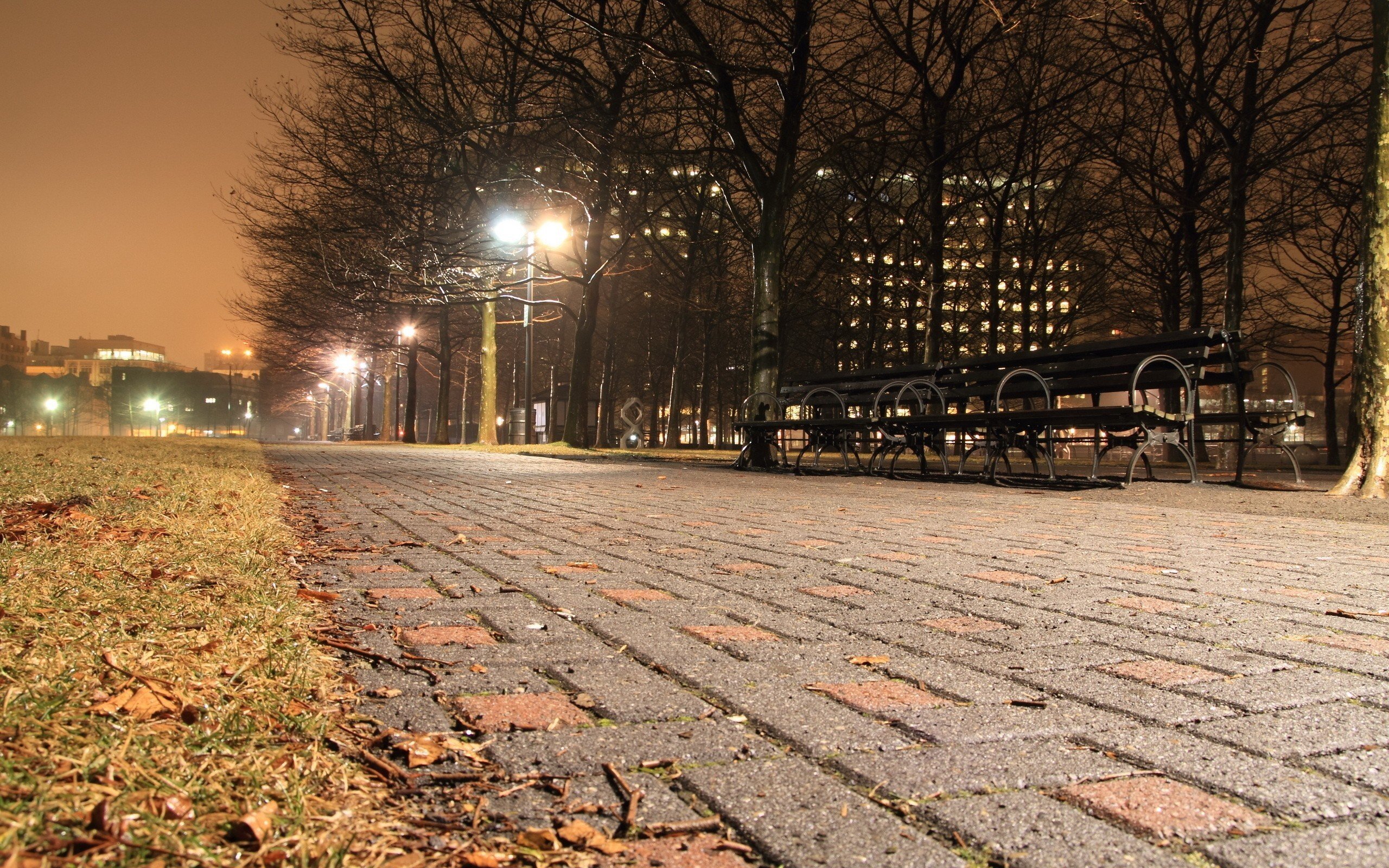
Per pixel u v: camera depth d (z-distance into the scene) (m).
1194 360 8.76
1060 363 9.98
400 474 11.85
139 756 1.45
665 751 1.77
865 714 2.02
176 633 2.32
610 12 16.47
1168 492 8.61
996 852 1.35
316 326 31.19
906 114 18.42
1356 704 2.13
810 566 4.26
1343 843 1.39
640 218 23.48
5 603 2.42
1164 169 22.20
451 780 1.59
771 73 14.17
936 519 6.63
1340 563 4.53
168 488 6.35
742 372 38.19
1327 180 20.08
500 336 51.81
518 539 5.19
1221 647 2.70
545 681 2.26
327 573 3.85
